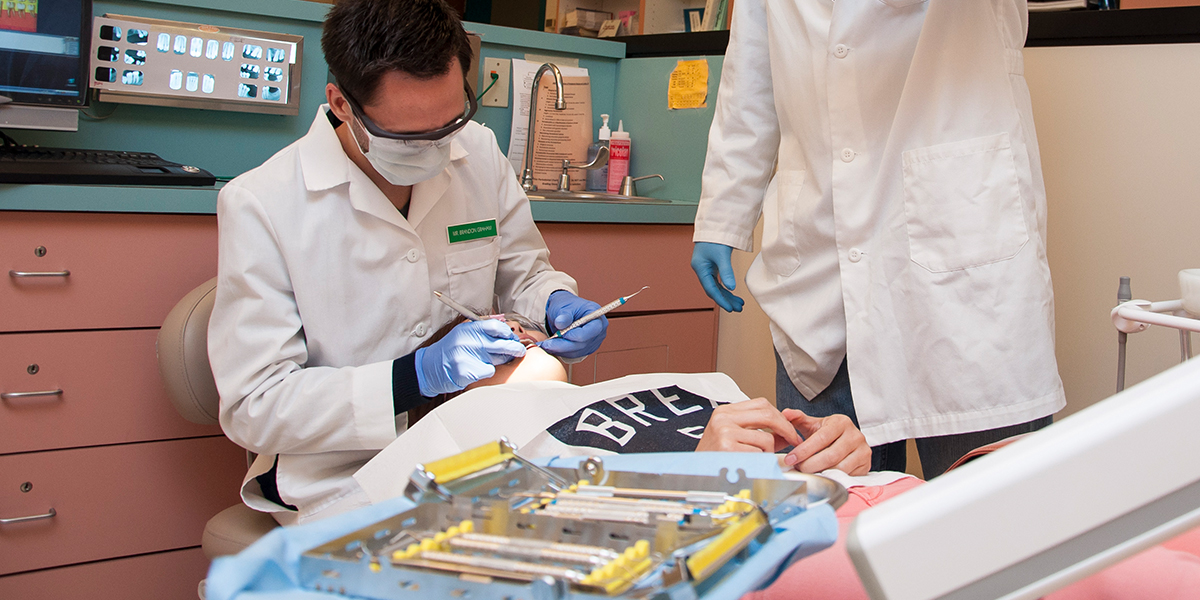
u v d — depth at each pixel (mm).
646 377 1300
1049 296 1372
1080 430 373
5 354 1539
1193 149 1614
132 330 1643
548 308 1549
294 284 1300
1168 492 361
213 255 1701
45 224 1541
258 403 1249
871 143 1444
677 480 538
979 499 376
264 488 1366
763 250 1636
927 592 381
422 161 1268
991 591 379
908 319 1416
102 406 1633
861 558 386
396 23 1146
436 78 1173
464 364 1231
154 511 1704
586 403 1199
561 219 2078
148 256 1638
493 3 3773
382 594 417
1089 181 1755
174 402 1404
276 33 2008
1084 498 368
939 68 1368
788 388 1686
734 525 440
